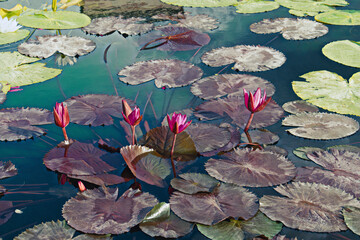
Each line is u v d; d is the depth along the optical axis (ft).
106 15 12.16
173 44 9.82
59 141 5.92
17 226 4.26
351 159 5.22
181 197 4.47
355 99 6.92
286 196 4.52
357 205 4.31
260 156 5.28
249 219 4.17
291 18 11.69
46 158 5.28
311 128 6.07
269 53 9.06
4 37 10.19
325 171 4.99
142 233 4.09
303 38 10.20
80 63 8.78
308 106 6.77
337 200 4.40
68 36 10.14
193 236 4.02
